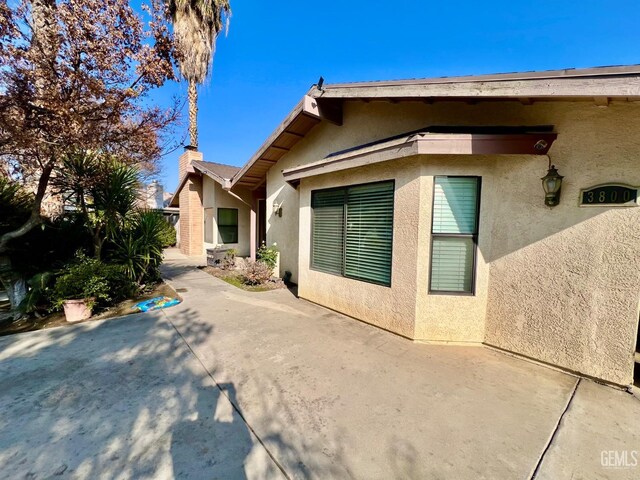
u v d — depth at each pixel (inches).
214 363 148.6
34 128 196.4
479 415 109.5
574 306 138.9
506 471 84.3
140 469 83.1
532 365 149.9
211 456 88.4
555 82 117.4
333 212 237.3
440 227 171.5
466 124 178.7
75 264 242.1
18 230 222.2
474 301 171.6
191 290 310.0
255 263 358.9
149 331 192.7
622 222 125.8
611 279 129.2
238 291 308.3
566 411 112.6
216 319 217.3
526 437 98.2
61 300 211.2
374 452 90.8
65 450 90.1
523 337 156.4
